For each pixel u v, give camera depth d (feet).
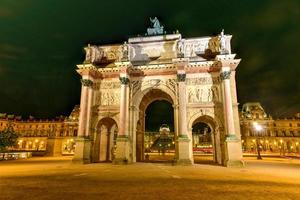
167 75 119.96
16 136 209.05
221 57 108.47
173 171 74.59
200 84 115.96
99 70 125.18
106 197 34.94
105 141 132.36
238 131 105.50
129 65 117.70
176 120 112.37
